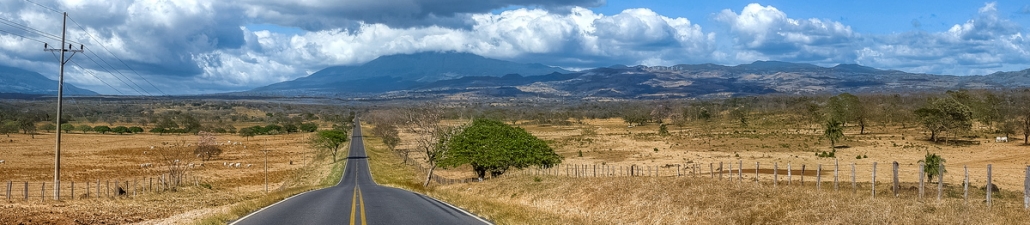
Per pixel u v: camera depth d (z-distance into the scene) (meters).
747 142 111.69
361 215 22.08
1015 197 29.86
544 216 20.92
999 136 108.12
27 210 25.52
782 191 21.55
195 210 29.09
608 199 25.02
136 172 80.88
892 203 18.05
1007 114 122.62
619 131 156.50
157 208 30.66
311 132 199.00
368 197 32.88
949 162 76.44
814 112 148.38
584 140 127.69
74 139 145.50
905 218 15.91
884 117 143.50
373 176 81.00
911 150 94.19
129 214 26.64
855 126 143.75
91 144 132.75
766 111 188.38
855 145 103.88
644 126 178.50
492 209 23.05
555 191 30.70
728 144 109.38
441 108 80.00
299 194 40.16
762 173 62.69
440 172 86.25
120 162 96.69
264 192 57.78
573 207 26.03
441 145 60.62
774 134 125.62
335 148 119.25
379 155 119.62
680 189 23.55
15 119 170.75
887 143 105.69
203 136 117.12
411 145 133.62
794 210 18.19
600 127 177.38
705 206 20.39
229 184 73.56
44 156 102.38
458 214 22.64
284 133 198.12
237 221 20.47
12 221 21.19
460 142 60.19
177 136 166.38
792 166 73.00
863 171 63.44
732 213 18.84
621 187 26.06
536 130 168.25
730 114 183.88
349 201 29.33
